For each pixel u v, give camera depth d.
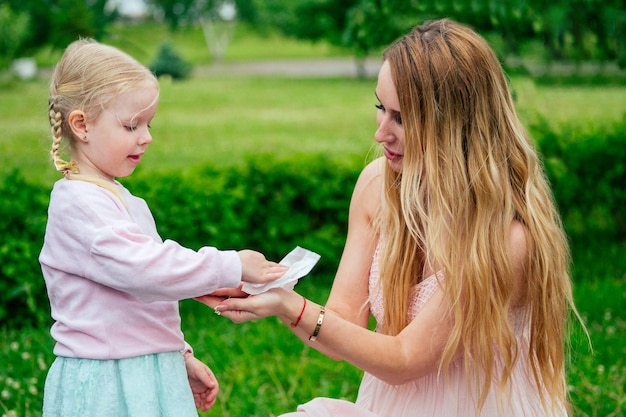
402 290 2.56
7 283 5.28
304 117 18.23
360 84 27.20
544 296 2.44
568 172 7.18
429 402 2.55
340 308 2.74
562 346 2.52
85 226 2.21
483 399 2.43
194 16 42.81
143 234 2.23
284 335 5.03
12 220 5.38
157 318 2.30
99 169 2.34
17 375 4.34
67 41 5.52
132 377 2.24
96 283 2.25
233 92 23.92
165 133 15.44
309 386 4.31
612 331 5.00
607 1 5.76
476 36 2.48
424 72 2.40
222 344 4.86
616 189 7.35
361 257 2.77
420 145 2.43
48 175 9.91
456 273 2.39
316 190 6.54
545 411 2.53
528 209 2.44
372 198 2.77
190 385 2.59
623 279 6.30
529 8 5.40
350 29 6.17
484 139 2.42
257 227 6.52
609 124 8.35
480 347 2.41
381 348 2.39
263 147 13.67
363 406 2.74
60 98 2.29
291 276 2.30
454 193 2.40
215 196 6.22
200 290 2.20
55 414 2.29
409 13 6.04
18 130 14.81
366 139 14.70
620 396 4.07
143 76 2.31
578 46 6.42
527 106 10.08
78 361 2.26
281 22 41.56
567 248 2.64
